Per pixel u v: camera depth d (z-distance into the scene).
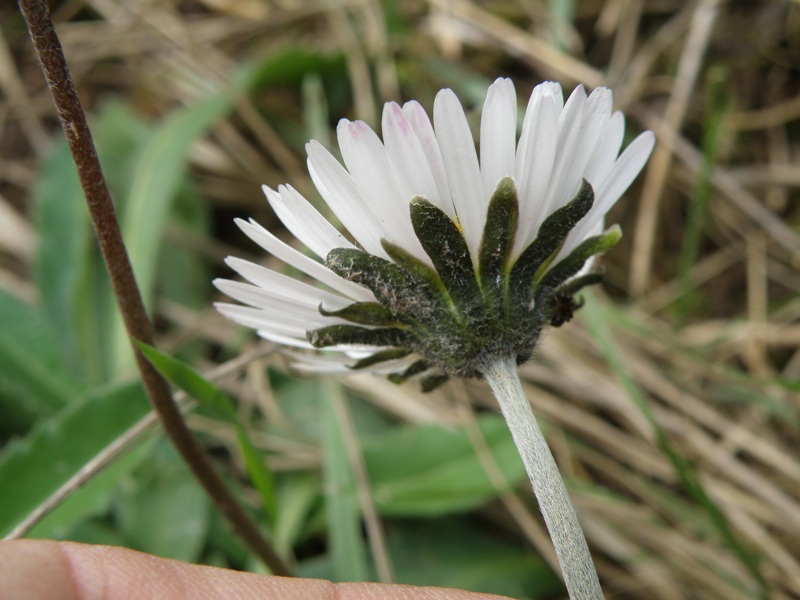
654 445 0.10
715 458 0.10
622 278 0.12
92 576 0.06
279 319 0.05
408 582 0.09
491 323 0.05
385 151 0.05
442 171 0.05
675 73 0.13
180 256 0.12
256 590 0.06
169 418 0.06
